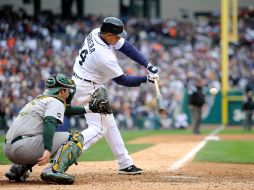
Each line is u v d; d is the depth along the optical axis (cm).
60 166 2412
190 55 12650
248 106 9100
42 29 11475
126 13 15388
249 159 4028
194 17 15925
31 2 13712
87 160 3769
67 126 7375
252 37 13825
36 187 2298
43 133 2350
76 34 12150
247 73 12312
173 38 13375
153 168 3225
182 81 11175
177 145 5506
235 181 2630
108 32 2670
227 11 10256
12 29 10844
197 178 2742
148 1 15625
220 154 4453
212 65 12319
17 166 2503
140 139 6594
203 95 7919
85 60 2736
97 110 2559
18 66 9538
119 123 9800
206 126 10388
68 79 2477
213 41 13512
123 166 2870
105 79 2775
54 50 10931
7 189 2234
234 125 10506
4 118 7912
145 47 12231
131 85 2778
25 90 8538
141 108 10069
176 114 10238
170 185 2392
